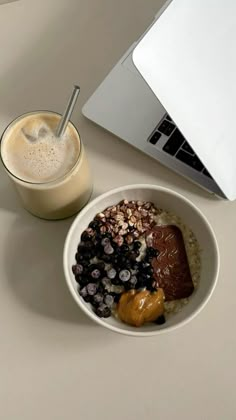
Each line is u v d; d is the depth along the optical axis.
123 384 0.45
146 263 0.45
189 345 0.45
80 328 0.46
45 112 0.44
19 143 0.43
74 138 0.43
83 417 0.44
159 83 0.39
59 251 0.48
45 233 0.48
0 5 0.54
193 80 0.40
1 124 0.51
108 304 0.44
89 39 0.53
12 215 0.49
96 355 0.46
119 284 0.44
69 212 0.48
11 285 0.47
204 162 0.43
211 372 0.45
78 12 0.54
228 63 0.41
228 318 0.46
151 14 0.53
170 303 0.45
